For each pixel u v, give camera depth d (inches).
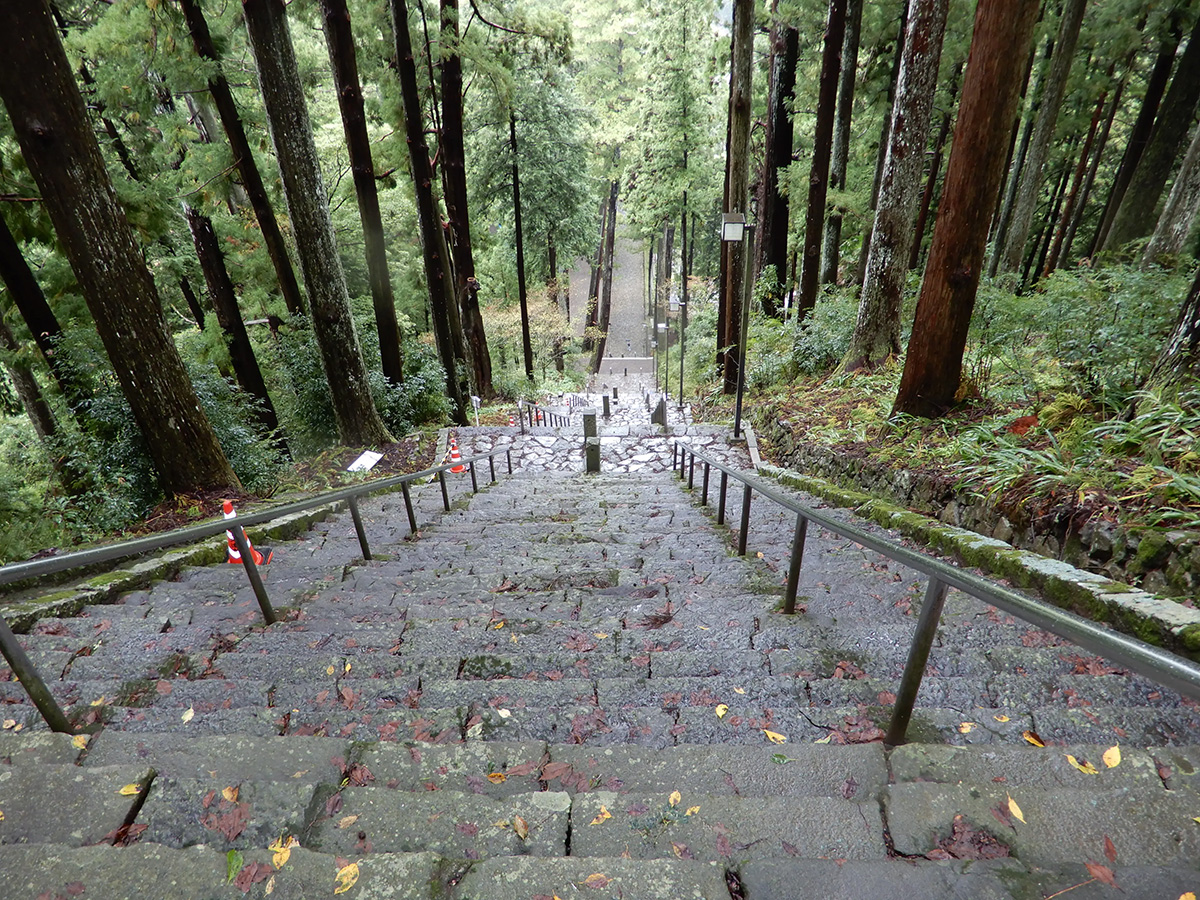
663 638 113.7
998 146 195.8
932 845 56.0
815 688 88.8
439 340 556.1
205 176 406.3
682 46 868.0
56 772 66.9
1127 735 73.7
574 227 1093.1
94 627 126.7
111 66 368.2
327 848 59.2
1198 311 149.4
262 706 91.9
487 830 60.2
